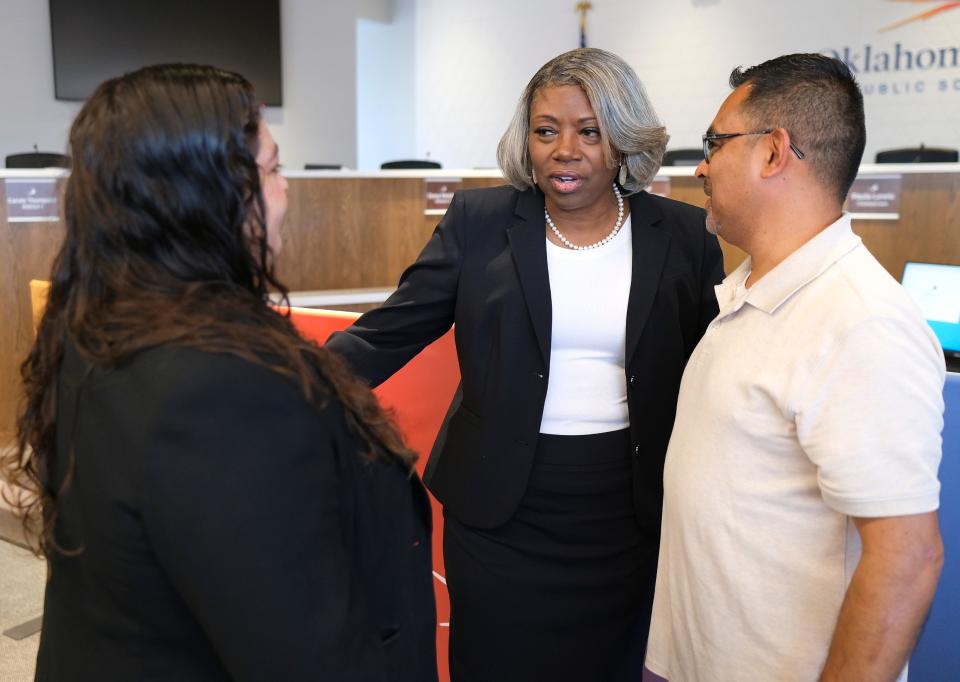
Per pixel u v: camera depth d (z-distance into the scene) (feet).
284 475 2.04
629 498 4.50
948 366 8.52
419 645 2.66
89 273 2.21
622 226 4.47
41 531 2.47
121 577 2.08
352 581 2.23
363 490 2.43
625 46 24.67
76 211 2.23
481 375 4.45
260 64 23.47
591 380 4.40
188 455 1.93
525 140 4.39
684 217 4.57
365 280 12.92
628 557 4.58
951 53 19.77
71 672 2.28
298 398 2.12
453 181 12.97
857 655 2.67
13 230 11.10
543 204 4.50
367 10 29.55
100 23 21.25
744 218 3.21
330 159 25.54
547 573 4.50
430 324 4.66
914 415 2.66
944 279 8.79
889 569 2.62
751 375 3.03
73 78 21.15
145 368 2.02
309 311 5.67
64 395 2.27
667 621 3.54
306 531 2.07
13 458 2.63
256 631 1.97
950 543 4.25
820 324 2.86
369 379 4.59
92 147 2.18
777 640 3.02
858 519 2.72
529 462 4.36
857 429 2.68
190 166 2.17
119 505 2.01
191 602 1.99
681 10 23.47
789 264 3.03
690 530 3.23
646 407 4.38
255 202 2.33
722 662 3.18
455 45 28.60
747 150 3.14
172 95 2.18
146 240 2.17
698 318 4.58
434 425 5.56
